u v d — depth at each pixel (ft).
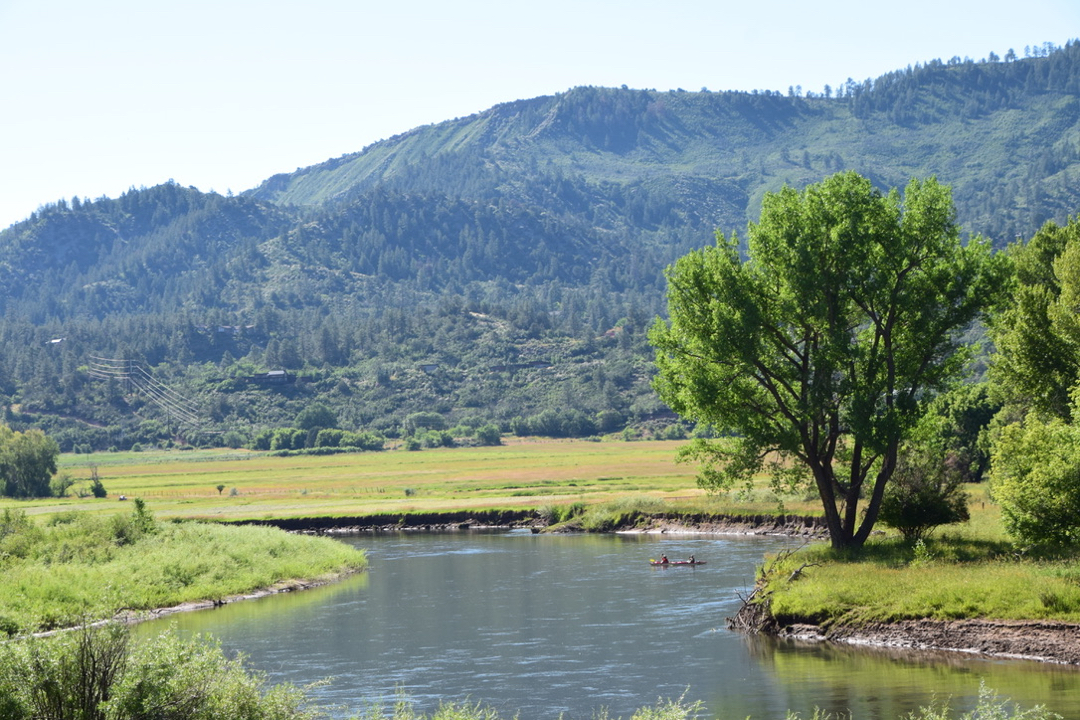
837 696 112.57
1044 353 169.78
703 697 116.47
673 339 187.21
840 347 171.01
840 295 177.78
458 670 136.87
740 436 189.26
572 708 115.24
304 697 85.46
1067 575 136.98
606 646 148.66
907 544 177.06
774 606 153.48
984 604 134.31
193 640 80.12
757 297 181.16
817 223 175.94
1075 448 140.46
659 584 207.41
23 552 224.74
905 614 138.62
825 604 148.56
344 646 155.74
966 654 127.95
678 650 143.43
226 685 78.64
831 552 177.78
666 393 190.29
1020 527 144.77
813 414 174.81
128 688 72.23
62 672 73.41
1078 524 139.64
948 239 175.22
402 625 173.37
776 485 191.52
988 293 175.11
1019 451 151.43
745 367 178.60
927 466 184.44
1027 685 111.34
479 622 173.68
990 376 188.65
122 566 213.87
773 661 132.57
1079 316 170.50
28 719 71.56
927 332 176.04
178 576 213.66
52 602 177.47
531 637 158.30
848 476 209.97
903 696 110.42
